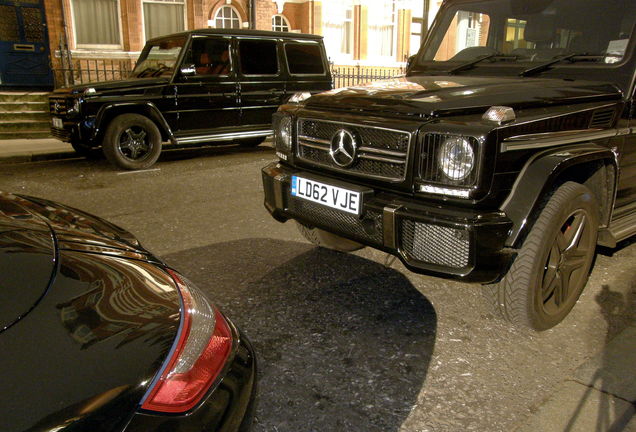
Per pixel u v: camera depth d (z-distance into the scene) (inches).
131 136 300.0
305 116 126.6
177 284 63.6
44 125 431.8
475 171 97.0
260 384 95.4
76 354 47.1
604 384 96.6
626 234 131.9
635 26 131.9
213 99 322.0
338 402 91.0
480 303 130.4
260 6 629.6
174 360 50.3
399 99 112.2
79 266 59.9
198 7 574.9
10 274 55.2
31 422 40.7
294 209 131.8
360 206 111.7
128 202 228.1
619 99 128.2
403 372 100.1
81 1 519.8
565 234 115.3
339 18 696.4
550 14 145.3
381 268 151.6
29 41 513.7
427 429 84.4
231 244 171.5
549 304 114.8
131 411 44.9
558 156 105.0
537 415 87.7
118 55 539.5
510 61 149.3
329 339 111.9
